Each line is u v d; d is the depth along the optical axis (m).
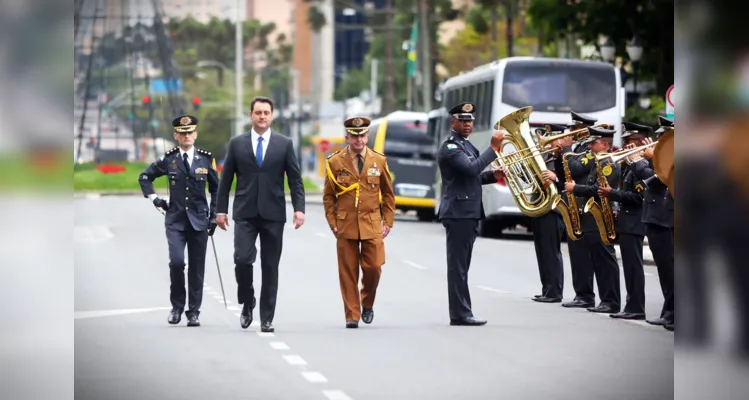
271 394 20.08
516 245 56.00
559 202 31.34
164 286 37.44
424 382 21.19
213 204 28.62
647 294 36.44
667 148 24.80
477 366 22.92
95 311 31.36
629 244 29.88
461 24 179.25
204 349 24.88
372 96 190.50
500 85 60.28
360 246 28.59
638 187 29.62
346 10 167.62
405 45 170.50
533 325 28.77
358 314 28.27
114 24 155.25
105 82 166.38
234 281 39.22
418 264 45.69
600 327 28.41
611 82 60.53
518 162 30.64
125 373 22.11
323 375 21.86
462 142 28.67
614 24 70.06
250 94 198.38
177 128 28.39
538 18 72.19
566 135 30.86
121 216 77.38
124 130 171.38
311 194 128.25
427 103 115.50
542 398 19.88
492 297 35.03
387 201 28.59
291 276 40.53
